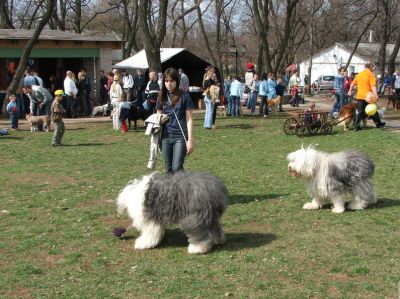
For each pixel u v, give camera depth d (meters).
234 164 12.05
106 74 26.50
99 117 23.36
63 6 40.91
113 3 45.88
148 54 22.61
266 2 32.06
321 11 60.59
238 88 22.70
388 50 62.88
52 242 6.68
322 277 5.40
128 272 5.64
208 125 18.77
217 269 5.64
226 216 7.75
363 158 7.80
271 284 5.23
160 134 7.66
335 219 7.41
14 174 11.30
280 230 7.03
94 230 7.16
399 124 18.55
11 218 7.84
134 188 6.28
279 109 25.73
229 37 61.31
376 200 8.12
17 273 5.66
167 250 6.27
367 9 51.97
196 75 28.81
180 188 6.04
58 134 15.29
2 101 24.08
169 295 5.04
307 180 7.85
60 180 10.60
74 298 5.02
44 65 26.61
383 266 5.65
